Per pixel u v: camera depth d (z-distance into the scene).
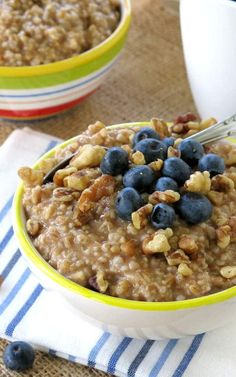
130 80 0.58
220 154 0.41
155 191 0.37
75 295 0.35
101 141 0.40
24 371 0.39
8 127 0.54
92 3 0.53
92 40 0.52
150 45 0.61
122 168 0.38
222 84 0.47
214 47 0.45
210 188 0.38
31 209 0.39
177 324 0.36
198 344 0.39
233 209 0.38
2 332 0.40
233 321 0.40
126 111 0.55
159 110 0.55
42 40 0.51
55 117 0.54
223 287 0.35
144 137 0.39
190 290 0.35
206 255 0.36
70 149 0.41
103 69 0.51
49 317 0.40
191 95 0.56
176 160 0.37
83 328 0.40
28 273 0.43
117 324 0.36
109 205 0.37
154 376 0.38
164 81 0.58
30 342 0.39
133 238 0.36
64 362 0.39
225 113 0.49
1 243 0.44
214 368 0.38
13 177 0.48
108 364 0.38
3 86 0.49
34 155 0.50
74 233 0.37
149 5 0.64
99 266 0.35
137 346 0.39
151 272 0.35
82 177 0.38
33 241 0.38
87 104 0.56
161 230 0.36
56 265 0.36
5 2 0.52
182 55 0.60
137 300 0.35
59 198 0.37
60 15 0.52
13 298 0.41
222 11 0.43
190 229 0.36
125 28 0.52
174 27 0.62
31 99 0.50
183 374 0.38
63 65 0.49
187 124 0.42
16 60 0.50
